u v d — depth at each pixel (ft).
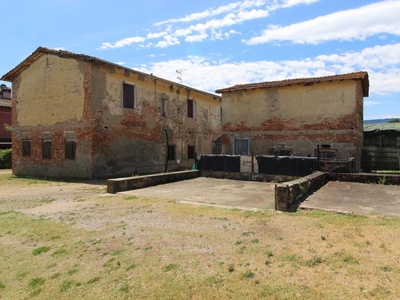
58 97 51.37
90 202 26.40
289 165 38.70
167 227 17.85
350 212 19.38
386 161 61.26
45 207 25.05
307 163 37.70
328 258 12.35
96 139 47.80
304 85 49.39
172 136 65.72
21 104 57.93
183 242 15.25
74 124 49.01
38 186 39.83
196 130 74.33
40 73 54.44
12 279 12.67
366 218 18.01
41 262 14.08
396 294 9.57
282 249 13.58
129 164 54.13
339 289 10.05
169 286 11.10
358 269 11.28
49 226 19.21
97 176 47.80
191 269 12.25
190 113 72.69
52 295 11.30
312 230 15.96
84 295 11.11
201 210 21.70
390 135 60.75
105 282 11.84
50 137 52.44
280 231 16.07
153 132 60.13
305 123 49.29
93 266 13.30
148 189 33.04
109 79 50.60
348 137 45.96
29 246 16.16
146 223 18.90
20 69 57.62
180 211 21.59
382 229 15.70
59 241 16.55
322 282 10.56
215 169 44.42
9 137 93.30
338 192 27.96
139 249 14.70
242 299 9.97
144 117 57.88
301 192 25.25
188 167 70.74
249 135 54.03
